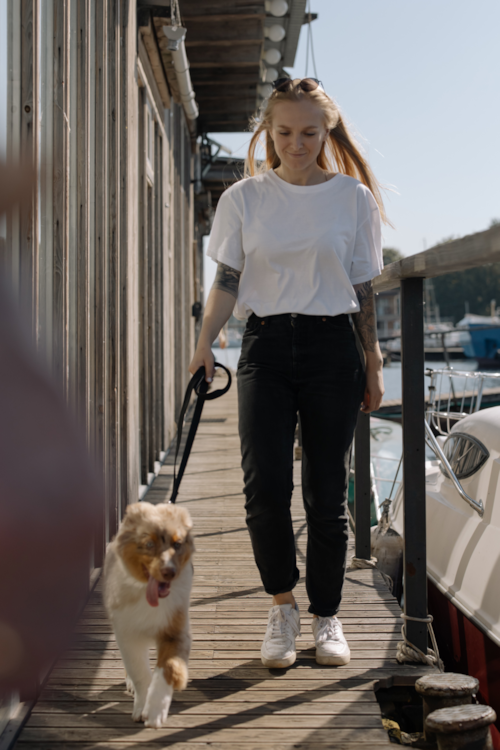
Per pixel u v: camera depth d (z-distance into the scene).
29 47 1.93
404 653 2.20
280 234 2.09
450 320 92.88
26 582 0.53
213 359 2.11
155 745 1.72
